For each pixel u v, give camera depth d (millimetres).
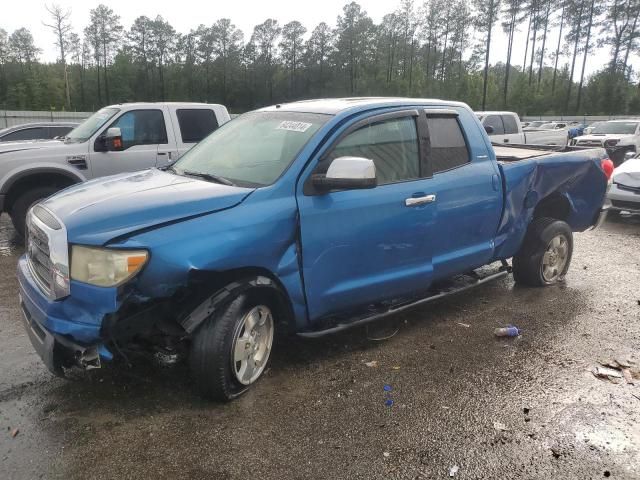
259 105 91750
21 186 7582
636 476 2844
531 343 4461
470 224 4711
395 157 4168
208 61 90062
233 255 3240
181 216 3168
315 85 90500
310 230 3615
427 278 4438
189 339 3316
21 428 3137
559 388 3730
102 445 3000
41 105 78000
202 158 4297
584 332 4703
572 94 70438
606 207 6270
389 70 88250
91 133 7953
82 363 3035
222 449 2994
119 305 2951
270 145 3938
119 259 2934
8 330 4566
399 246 4145
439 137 4527
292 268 3564
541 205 5832
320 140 3746
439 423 3283
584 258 7309
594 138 18484
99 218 3051
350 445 3055
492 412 3414
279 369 3914
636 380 3859
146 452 2953
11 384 3641
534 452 3025
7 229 8875
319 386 3691
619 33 66875
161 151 8281
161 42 89438
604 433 3215
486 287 5898
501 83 102188
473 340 4508
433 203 4309
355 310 4297
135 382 3664
